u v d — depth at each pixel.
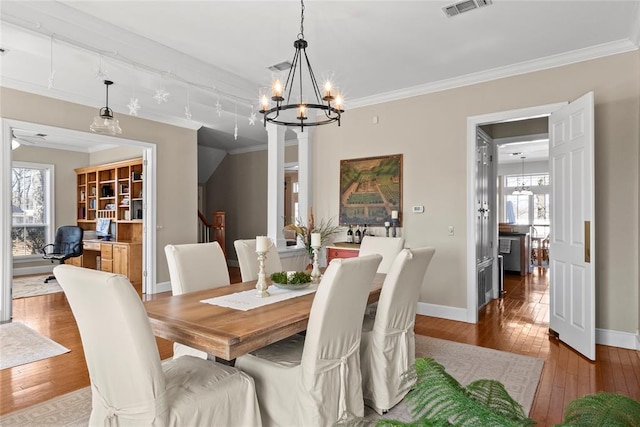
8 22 2.54
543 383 2.71
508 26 3.08
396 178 4.73
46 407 2.36
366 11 2.83
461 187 4.30
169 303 2.27
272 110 2.61
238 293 2.55
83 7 2.75
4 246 4.12
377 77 4.23
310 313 1.89
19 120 4.20
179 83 3.77
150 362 1.49
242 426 1.82
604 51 3.48
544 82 3.81
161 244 5.76
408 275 2.40
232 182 8.78
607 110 3.50
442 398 0.77
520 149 8.64
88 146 7.75
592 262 3.08
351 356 2.10
